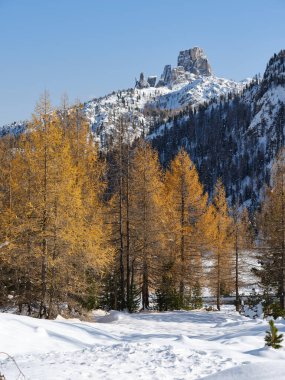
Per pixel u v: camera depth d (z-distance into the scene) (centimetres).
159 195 3297
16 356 1151
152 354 1009
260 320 2191
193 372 832
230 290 4153
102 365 909
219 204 3675
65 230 2089
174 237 3238
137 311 3025
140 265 3241
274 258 3164
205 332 1981
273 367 653
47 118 2061
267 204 3453
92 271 2634
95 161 2589
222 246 3547
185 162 3375
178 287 3388
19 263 2041
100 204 2692
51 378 805
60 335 1548
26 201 2100
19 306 2259
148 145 3130
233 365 890
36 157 2038
